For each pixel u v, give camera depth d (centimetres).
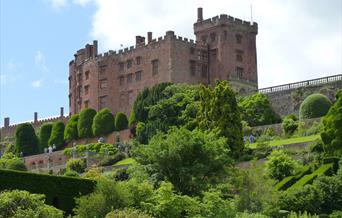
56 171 10444
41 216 4356
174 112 10462
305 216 5278
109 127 12425
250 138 9169
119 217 4428
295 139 8350
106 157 9938
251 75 13650
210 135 6259
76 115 13088
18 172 5125
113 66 13600
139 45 13275
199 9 13800
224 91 8444
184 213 5359
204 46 13388
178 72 12788
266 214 5628
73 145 12506
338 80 10431
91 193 5166
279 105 11025
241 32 13638
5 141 15825
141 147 6131
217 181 6041
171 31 12812
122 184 5203
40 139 13325
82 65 14250
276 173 6638
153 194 5259
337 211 5622
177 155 5934
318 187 5884
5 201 4309
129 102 13275
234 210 5256
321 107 9550
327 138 7212
